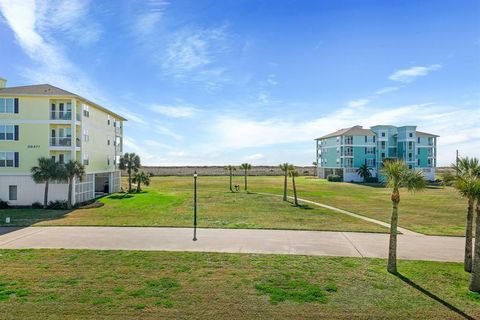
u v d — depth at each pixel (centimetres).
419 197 4322
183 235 1984
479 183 1143
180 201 3762
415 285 1195
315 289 1153
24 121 3403
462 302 1058
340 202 3775
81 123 3641
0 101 3391
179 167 11200
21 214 2798
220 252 1605
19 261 1447
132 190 5200
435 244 1802
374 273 1316
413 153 8044
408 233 2091
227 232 2073
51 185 3419
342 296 1099
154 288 1155
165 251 1617
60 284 1187
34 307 1006
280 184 6750
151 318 948
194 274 1295
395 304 1042
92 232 2064
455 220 2600
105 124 4525
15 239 1869
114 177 5009
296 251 1636
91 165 3994
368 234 2045
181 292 1123
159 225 2288
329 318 955
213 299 1071
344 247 1722
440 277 1276
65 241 1820
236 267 1381
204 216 2703
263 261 1463
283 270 1346
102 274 1290
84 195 3762
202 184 6731
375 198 4219
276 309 1005
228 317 955
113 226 2256
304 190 5375
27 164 3397
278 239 1891
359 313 984
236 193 4800
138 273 1302
